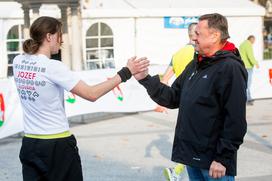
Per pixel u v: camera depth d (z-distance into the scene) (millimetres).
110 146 8281
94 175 6457
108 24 17266
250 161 7102
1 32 16000
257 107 12883
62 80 3600
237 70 3301
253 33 19328
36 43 3695
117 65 17469
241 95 3279
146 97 11586
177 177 4914
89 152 7840
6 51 16141
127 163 7078
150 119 11180
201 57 3516
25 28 14312
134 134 9344
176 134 3590
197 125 3406
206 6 18438
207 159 3404
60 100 3703
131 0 18406
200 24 3432
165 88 3799
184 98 3506
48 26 3682
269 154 7543
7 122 8695
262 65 13617
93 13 16859
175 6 18219
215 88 3354
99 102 10734
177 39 18156
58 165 3695
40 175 3717
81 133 9578
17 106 8891
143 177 6332
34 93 3646
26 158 3732
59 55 4805
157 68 11906
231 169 3348
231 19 18906
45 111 3652
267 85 13742
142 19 17656
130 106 11320
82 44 16844
